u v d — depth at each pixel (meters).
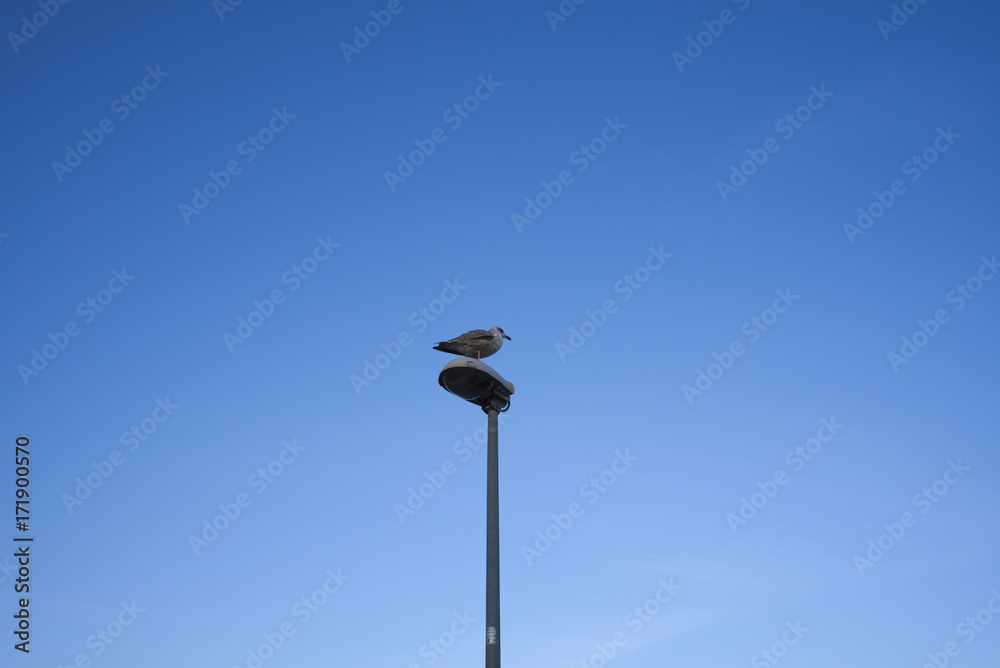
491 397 13.66
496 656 11.81
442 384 13.54
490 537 12.59
